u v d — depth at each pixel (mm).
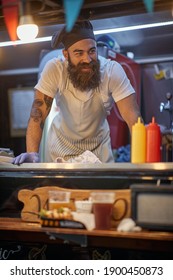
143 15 2895
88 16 2713
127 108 2982
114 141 4020
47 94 2994
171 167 2086
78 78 2928
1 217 2484
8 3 2301
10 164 2480
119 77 3002
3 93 4949
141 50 4215
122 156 4039
